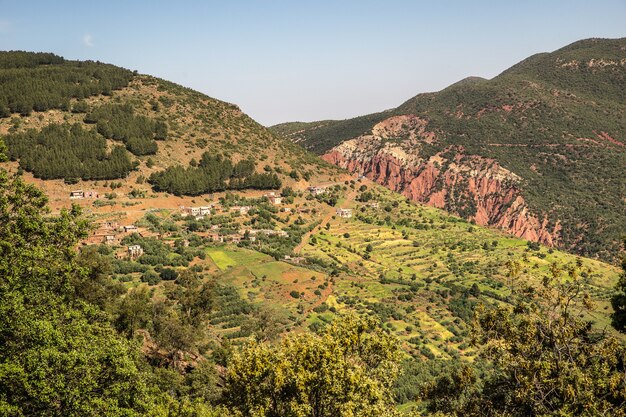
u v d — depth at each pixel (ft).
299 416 96.02
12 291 105.91
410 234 637.71
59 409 90.27
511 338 104.83
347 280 457.27
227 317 335.26
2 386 88.07
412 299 423.23
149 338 232.32
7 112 566.77
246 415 109.29
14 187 130.00
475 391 111.34
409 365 288.30
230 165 647.97
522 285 113.70
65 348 96.63
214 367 216.95
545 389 97.71
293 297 397.60
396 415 111.86
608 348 97.50
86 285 201.67
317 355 103.96
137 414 98.37
